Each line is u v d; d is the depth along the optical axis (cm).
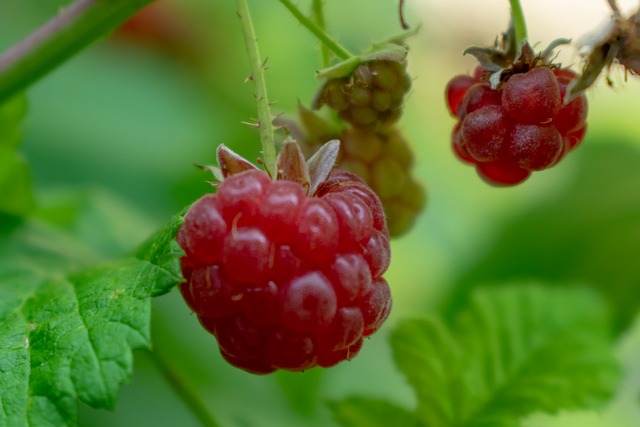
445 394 27
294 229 23
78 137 33
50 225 28
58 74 33
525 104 24
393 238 26
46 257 27
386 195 26
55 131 33
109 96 33
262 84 23
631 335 31
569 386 27
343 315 23
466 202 34
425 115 35
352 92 25
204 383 30
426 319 27
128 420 29
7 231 28
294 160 23
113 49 35
